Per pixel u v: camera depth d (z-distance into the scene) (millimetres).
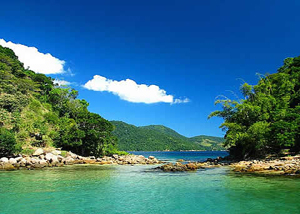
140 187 18562
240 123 45625
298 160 29406
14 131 48469
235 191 16453
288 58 67250
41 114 63875
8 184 19531
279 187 17266
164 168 31125
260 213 11312
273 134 37938
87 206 12891
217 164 38719
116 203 13562
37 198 14625
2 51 87938
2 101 54375
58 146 54000
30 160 36750
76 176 25062
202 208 12453
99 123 59250
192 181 21453
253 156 43375
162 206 12922
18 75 79875
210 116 51312
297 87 52594
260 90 48406
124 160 51438
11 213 11484
